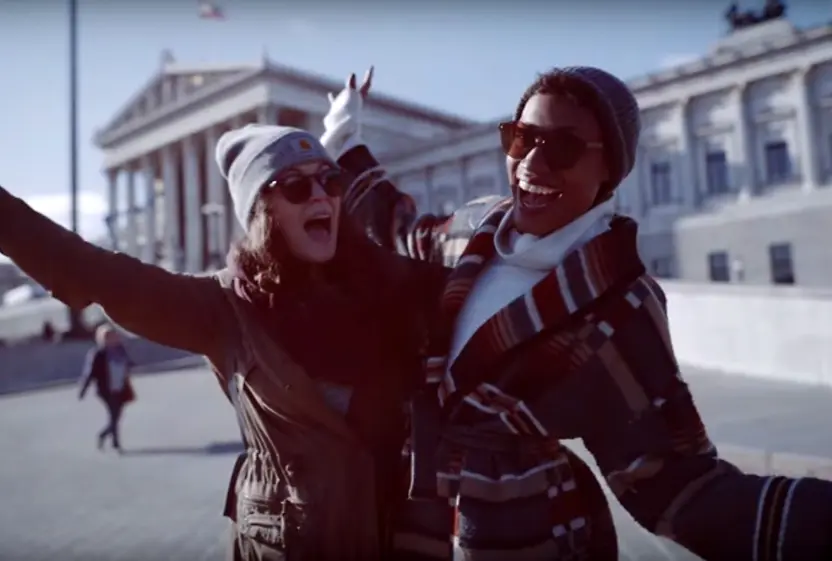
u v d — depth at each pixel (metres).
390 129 49.97
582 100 1.68
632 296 1.64
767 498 1.38
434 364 1.89
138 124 60.03
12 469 9.84
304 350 1.92
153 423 13.38
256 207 1.95
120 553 5.82
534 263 1.76
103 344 11.15
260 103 48.00
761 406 10.40
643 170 37.47
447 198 44.88
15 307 46.16
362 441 1.94
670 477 1.51
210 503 7.34
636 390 1.59
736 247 33.44
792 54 32.47
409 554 1.86
